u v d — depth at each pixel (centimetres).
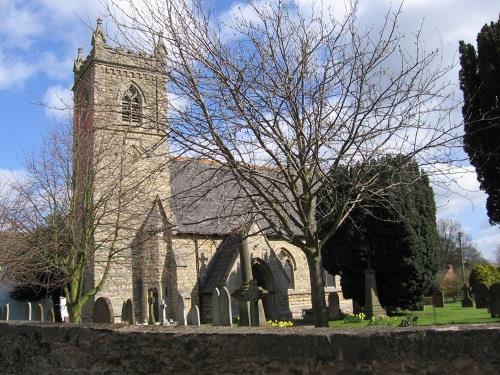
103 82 2436
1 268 1775
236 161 797
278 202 825
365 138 795
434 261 2209
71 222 1448
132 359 504
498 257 6944
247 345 432
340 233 2194
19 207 2011
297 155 855
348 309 3061
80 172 1491
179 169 955
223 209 910
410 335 369
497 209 1633
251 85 794
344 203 848
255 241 2638
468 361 348
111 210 1446
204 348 455
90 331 546
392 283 2181
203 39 809
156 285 2564
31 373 605
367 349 381
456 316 1817
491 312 1638
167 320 2403
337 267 2253
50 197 1547
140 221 1585
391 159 844
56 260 1477
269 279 2681
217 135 763
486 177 1580
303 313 2581
